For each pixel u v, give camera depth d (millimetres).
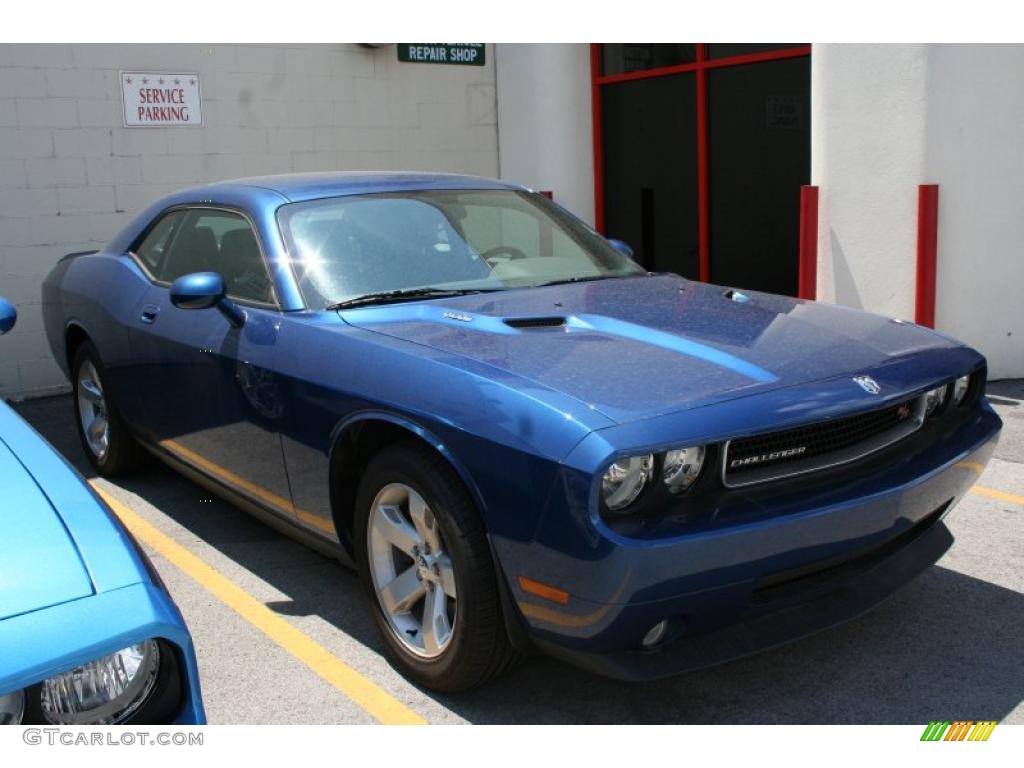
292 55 8812
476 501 2787
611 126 9969
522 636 2869
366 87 9273
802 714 3016
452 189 4449
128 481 5363
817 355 3111
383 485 3154
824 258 7480
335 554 3578
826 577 2941
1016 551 4188
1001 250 6898
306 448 3471
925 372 3182
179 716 1962
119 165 7992
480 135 10109
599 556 2490
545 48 9641
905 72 6844
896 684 3172
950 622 3574
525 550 2664
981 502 4781
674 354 3027
